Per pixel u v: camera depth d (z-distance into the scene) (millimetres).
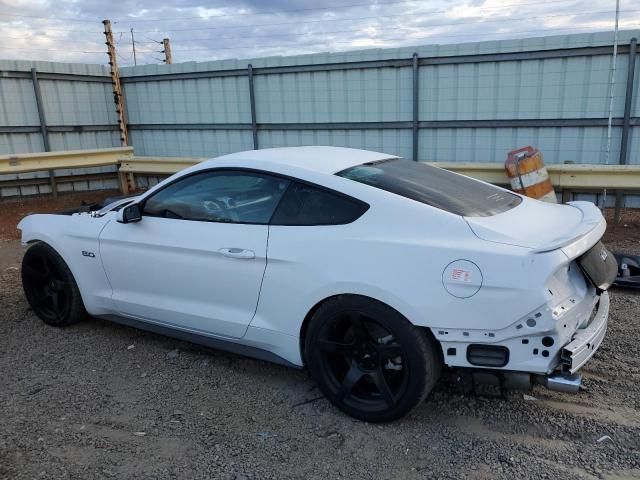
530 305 2699
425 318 2881
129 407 3457
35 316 5043
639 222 7648
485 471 2752
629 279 5215
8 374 3941
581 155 8523
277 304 3391
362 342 3133
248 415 3338
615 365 3775
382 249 3020
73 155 10641
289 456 2928
